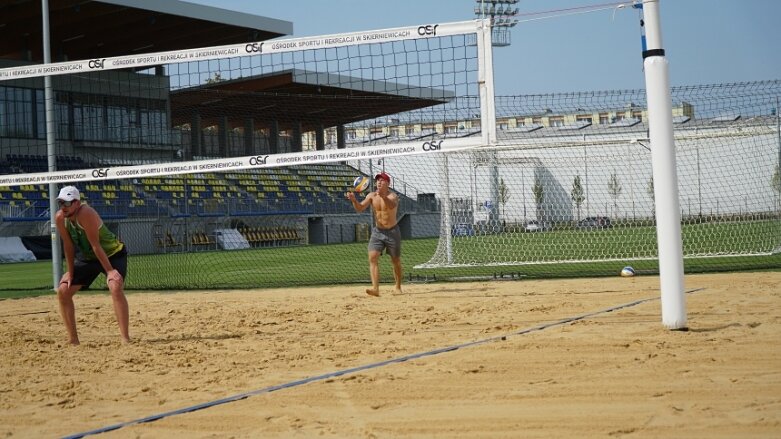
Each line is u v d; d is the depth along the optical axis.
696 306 8.21
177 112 44.22
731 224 27.23
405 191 42.88
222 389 5.10
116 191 35.78
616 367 5.14
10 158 33.22
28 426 4.39
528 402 4.37
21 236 32.41
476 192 26.83
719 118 21.00
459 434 3.83
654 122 6.64
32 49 40.72
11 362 6.46
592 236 27.58
